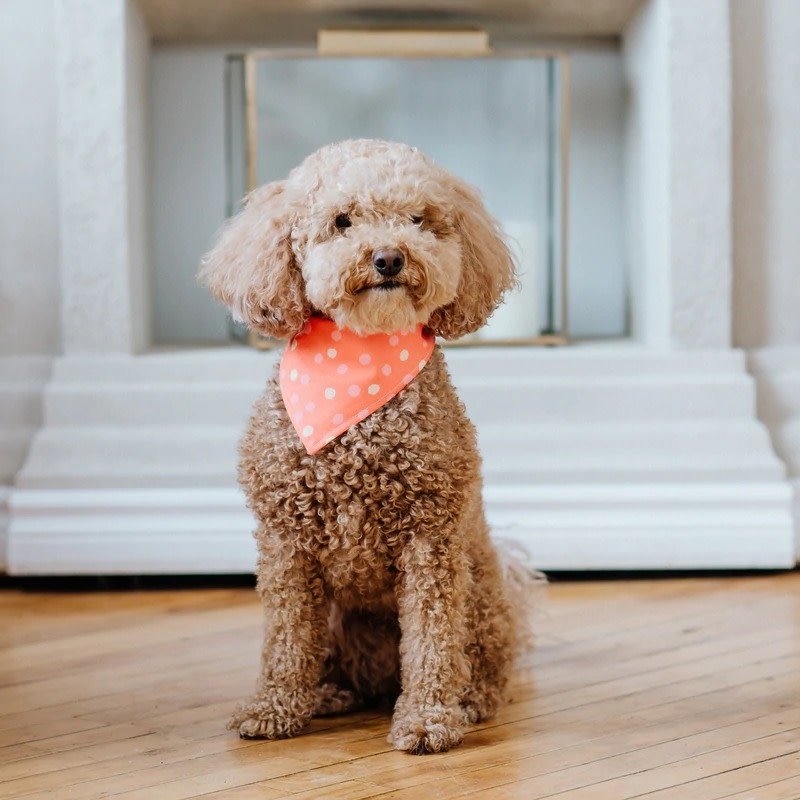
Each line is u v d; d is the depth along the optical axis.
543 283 2.66
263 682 1.55
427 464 1.45
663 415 2.47
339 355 1.50
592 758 1.44
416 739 1.46
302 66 2.68
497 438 2.43
